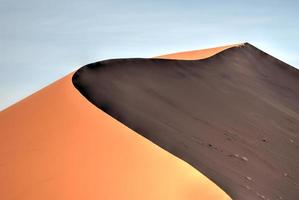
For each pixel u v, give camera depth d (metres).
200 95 34.97
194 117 27.94
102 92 24.84
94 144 16.66
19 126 21.22
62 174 14.65
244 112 35.47
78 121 19.28
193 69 42.09
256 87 47.81
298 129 37.97
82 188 13.61
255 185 19.17
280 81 55.88
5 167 16.11
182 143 20.52
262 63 59.66
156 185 13.51
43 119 20.92
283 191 20.61
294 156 28.94
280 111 41.47
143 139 16.88
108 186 13.61
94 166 14.91
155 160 15.15
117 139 16.95
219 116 31.03
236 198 15.87
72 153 16.19
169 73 37.28
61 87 25.58
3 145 18.89
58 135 18.23
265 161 24.72
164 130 21.48
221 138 25.53
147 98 27.33
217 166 19.25
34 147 17.59
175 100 30.00
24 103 25.98
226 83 43.34
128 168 14.60
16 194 13.81
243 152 24.36
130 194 13.08
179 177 13.93
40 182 14.37
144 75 33.28
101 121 18.89
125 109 22.72
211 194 12.99
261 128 32.91
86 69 28.81
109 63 32.03
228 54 55.19
